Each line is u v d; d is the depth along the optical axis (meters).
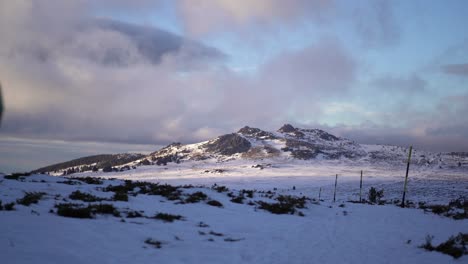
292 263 10.22
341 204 31.66
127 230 11.63
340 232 16.83
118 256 8.51
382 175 196.62
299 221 19.47
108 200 18.78
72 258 7.61
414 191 113.75
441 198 93.56
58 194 19.25
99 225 11.75
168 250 9.91
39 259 7.12
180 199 22.36
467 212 30.23
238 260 9.84
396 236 16.78
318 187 132.00
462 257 12.78
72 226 10.89
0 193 17.17
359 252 12.55
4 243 7.84
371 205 32.56
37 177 26.94
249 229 15.29
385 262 11.45
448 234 18.42
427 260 12.17
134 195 22.05
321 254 11.72
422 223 22.94
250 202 24.91
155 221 14.17
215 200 23.16
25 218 11.12
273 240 13.39
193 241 11.50
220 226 15.12
